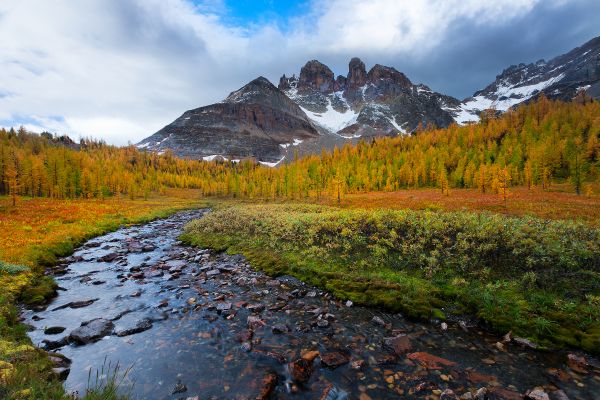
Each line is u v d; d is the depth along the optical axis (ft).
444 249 52.39
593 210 125.18
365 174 361.92
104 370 26.16
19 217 129.08
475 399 21.58
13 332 31.94
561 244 47.01
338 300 42.37
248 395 22.50
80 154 467.11
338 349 29.19
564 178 292.20
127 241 94.63
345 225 72.59
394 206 180.86
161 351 29.50
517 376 24.40
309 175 429.38
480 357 27.40
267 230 83.71
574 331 29.76
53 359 26.86
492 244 49.67
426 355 27.81
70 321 36.76
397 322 35.14
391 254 55.11
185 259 69.97
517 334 30.73
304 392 23.08
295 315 37.63
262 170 550.36
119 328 34.35
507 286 39.70
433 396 22.24
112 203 254.27
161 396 22.59
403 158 426.10
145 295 46.21
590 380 23.72
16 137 602.44
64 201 237.86
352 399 22.08
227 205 288.30
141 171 613.52
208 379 24.73
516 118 492.54
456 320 34.81
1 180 265.13
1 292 42.22
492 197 205.05
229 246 77.66
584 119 392.06
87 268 63.00
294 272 54.24
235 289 48.03
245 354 28.71
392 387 23.39
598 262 41.01
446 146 449.48
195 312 39.32
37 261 62.95
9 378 18.99
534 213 128.16
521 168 299.99
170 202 329.72
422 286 42.04
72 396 19.62
